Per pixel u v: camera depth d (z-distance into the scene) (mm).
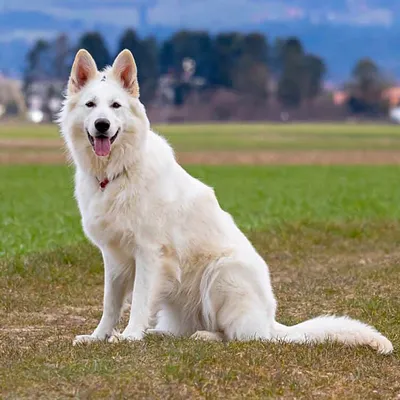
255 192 33875
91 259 15422
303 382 8539
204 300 10406
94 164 10164
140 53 180125
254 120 176000
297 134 111000
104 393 8070
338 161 62219
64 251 15688
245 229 19562
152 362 8922
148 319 10234
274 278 15094
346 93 188125
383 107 186000
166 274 10328
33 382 8375
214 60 188500
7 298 13000
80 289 13867
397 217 22750
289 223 20000
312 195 31859
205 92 182250
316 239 18328
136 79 10383
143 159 10180
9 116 179625
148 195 10133
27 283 13977
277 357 9148
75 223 20906
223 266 10266
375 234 19109
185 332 10805
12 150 69500
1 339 10664
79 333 11172
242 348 9406
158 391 8156
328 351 9523
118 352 9414
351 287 14070
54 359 9250
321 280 14656
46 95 179375
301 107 181125
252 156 67250
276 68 192750
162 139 10711
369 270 15328
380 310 12359
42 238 18500
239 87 183375
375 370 9055
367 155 69625
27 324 11695
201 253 10398
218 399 8102
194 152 71812
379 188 36344
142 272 10203
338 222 20391
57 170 49156
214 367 8773
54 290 13773
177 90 183375
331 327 10109
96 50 188125
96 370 8602
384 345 9711
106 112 9969
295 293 13742
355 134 112250
